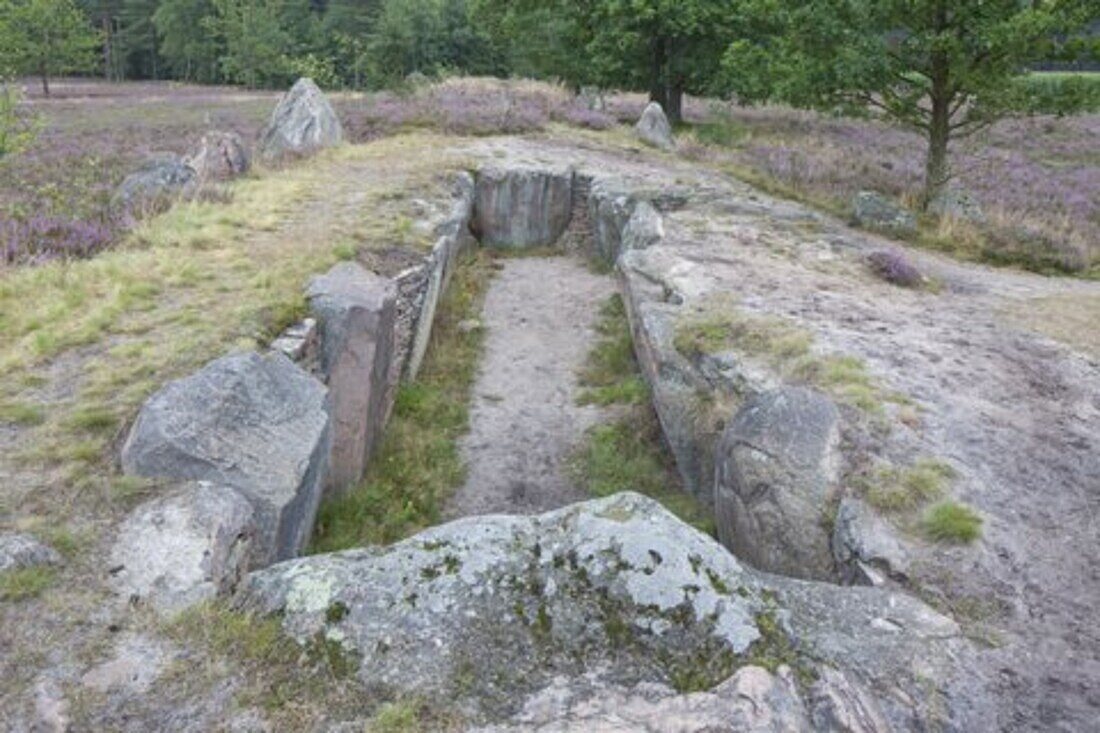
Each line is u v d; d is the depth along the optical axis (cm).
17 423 624
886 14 1506
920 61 1552
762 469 647
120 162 1906
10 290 882
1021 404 770
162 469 545
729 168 2014
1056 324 1010
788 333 893
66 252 1038
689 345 914
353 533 773
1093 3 1377
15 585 438
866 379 781
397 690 389
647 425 1005
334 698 385
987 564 542
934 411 736
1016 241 1487
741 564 486
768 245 1298
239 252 1056
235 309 840
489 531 477
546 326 1375
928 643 449
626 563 440
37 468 562
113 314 831
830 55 1585
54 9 4162
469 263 1622
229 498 527
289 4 6606
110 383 685
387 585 442
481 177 1741
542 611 427
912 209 1666
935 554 551
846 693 388
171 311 845
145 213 1188
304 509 610
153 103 3791
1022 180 2077
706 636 409
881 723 382
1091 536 580
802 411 676
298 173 1570
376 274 1055
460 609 428
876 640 444
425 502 859
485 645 412
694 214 1472
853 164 2139
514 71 4478
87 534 491
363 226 1237
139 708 375
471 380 1170
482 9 3262
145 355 734
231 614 432
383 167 1669
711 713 363
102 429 618
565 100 2667
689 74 2755
